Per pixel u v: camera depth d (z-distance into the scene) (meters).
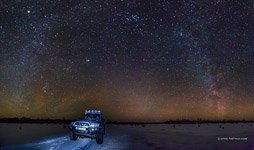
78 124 19.28
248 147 18.77
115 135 27.23
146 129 42.75
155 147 17.67
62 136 22.52
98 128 18.94
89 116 21.14
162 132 34.19
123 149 16.33
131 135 27.59
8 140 17.69
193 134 30.75
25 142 17.17
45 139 19.61
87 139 21.31
